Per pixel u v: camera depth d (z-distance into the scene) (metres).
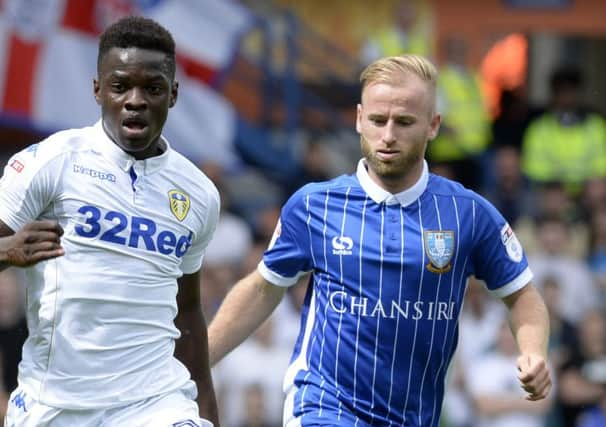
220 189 42.69
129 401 18.36
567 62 50.72
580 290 43.78
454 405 38.31
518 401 38.41
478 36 46.38
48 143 18.34
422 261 19.33
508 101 49.47
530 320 19.81
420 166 19.75
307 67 45.44
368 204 19.64
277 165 45.28
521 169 48.44
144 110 18.05
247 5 44.38
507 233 19.95
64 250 17.61
